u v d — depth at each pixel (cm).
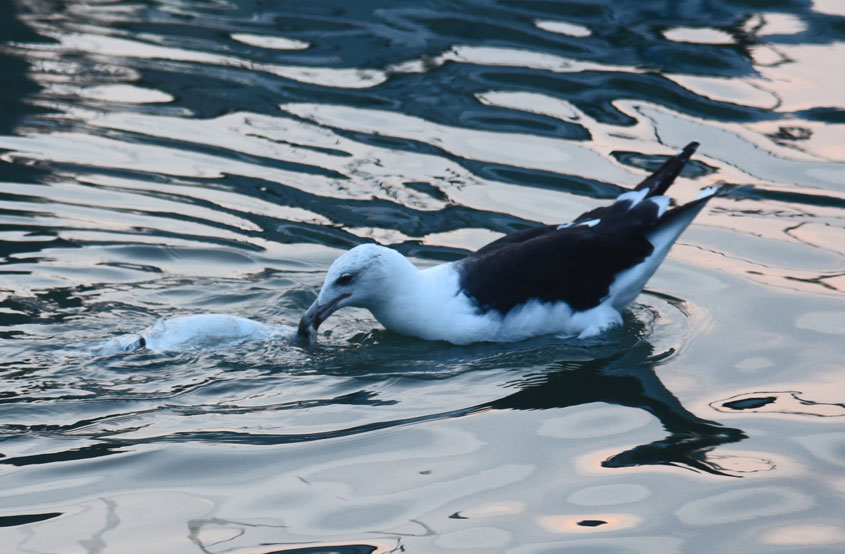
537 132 1602
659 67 1808
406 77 1770
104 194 1396
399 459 894
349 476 866
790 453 902
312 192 1420
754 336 1128
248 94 1703
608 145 1561
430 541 777
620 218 1197
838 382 1028
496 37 1928
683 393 1019
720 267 1286
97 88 1709
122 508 818
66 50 1848
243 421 957
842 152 1544
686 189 1446
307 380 1045
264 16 2036
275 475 867
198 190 1420
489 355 1114
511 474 870
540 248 1161
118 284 1205
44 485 848
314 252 1288
